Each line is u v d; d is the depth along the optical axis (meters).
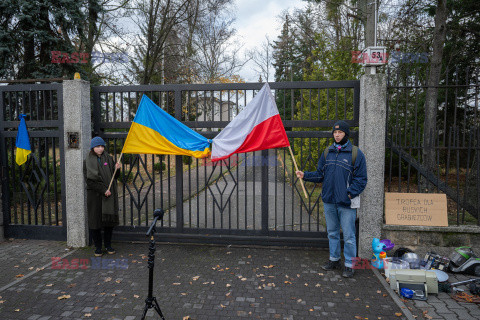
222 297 3.28
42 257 4.40
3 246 4.84
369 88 4.13
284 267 4.05
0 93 5.01
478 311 2.99
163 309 3.04
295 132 4.55
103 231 4.95
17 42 8.31
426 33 10.30
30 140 4.99
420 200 4.20
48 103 8.45
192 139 4.67
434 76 7.96
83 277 3.76
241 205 7.94
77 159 4.69
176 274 3.84
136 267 4.05
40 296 3.31
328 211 3.89
